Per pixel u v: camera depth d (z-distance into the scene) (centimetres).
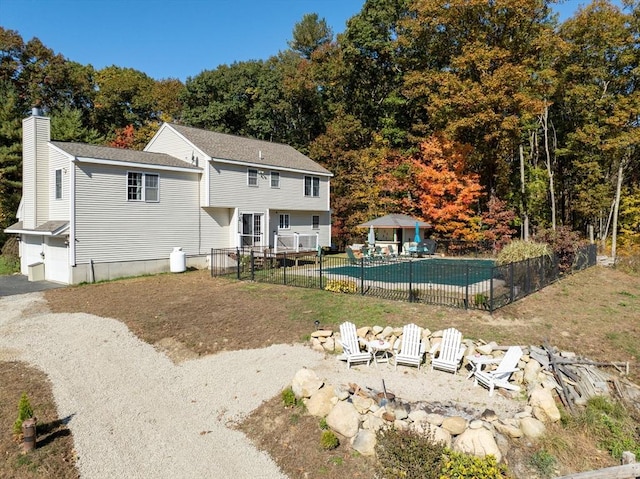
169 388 934
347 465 651
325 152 3394
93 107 4203
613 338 1071
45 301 1568
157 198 2123
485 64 2572
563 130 3164
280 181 2706
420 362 968
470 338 1028
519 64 2638
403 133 3434
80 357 1083
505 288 1367
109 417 818
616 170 2986
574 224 3431
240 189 2453
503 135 2672
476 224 2902
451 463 593
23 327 1286
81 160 1814
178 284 1783
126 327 1269
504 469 608
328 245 3142
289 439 726
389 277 1783
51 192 2036
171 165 2152
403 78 3281
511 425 693
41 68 3756
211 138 2578
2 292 1720
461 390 846
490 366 924
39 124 2036
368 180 3212
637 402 838
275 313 1287
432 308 1238
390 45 3394
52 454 700
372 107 3831
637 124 2667
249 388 903
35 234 2002
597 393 834
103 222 1912
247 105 4278
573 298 1406
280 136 4300
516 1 2438
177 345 1140
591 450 692
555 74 2606
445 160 2877
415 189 3067
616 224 2842
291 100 4194
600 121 2753
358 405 753
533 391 778
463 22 2728
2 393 893
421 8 2725
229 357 1054
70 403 865
